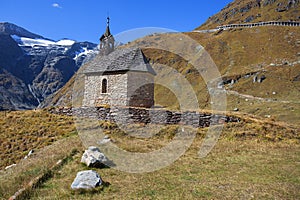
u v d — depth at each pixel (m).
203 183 9.73
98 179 9.30
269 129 19.03
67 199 8.19
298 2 169.00
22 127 21.28
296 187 9.20
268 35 129.25
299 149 15.45
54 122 21.94
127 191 8.92
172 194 8.67
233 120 20.23
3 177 11.03
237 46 124.25
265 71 90.25
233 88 83.12
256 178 10.27
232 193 8.70
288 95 72.25
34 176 10.02
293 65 92.75
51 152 14.32
